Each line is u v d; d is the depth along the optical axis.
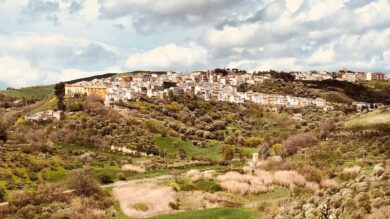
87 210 85.38
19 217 79.69
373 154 123.12
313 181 104.25
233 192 100.81
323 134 156.25
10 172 107.81
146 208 88.88
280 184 103.81
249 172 118.19
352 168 104.69
